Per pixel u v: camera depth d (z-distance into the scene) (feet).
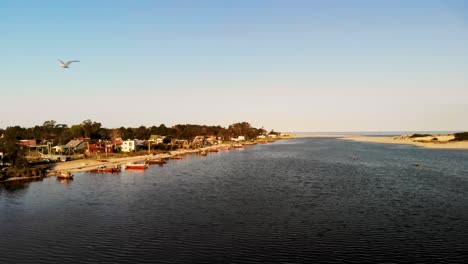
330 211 178.40
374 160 462.60
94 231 148.77
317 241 133.49
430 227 150.30
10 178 305.73
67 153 525.34
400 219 163.02
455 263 113.50
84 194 233.96
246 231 145.79
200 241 134.41
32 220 167.63
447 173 321.73
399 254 120.88
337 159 487.61
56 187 264.11
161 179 303.68
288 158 516.73
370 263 113.60
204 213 175.83
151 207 191.42
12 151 339.36
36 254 124.16
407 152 604.49
